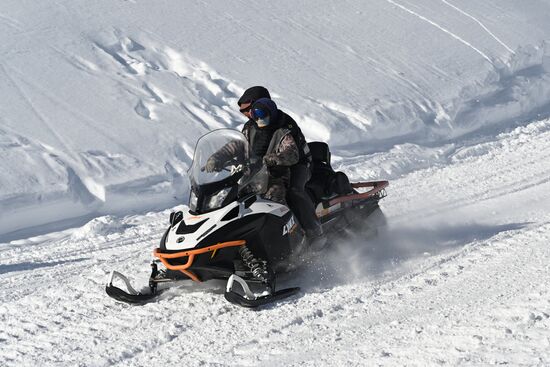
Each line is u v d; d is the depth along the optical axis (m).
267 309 12.32
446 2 43.06
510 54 37.12
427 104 30.52
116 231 19.89
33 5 35.06
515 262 13.90
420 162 25.33
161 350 11.05
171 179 23.31
